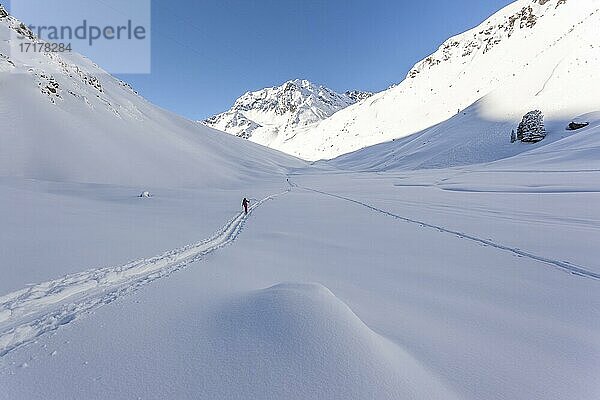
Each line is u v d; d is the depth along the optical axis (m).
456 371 4.23
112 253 8.71
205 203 25.12
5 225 10.50
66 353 4.12
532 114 78.06
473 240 13.04
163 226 14.03
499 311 6.38
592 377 4.26
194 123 109.75
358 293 7.11
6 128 34.22
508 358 4.65
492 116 107.94
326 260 10.02
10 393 3.43
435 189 36.53
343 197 33.31
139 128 56.62
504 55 177.25
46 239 9.30
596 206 19.67
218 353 3.97
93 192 24.88
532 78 116.88
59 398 3.38
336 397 3.30
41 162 33.38
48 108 41.09
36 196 17.86
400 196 31.77
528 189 28.55
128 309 5.39
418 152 107.81
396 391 3.46
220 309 5.10
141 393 3.44
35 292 5.84
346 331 4.09
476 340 5.15
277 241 12.76
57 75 50.38
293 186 53.72
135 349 4.18
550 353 4.83
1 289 5.79
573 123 69.94
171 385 3.54
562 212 18.64
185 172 48.56
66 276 6.71
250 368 3.68
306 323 4.16
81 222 12.61
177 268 8.13
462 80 191.75
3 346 4.26
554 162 47.19
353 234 14.48
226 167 70.88
